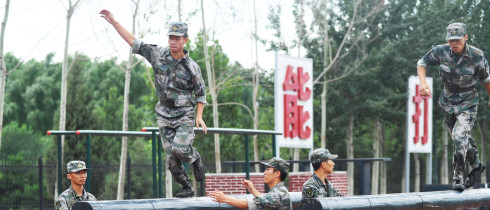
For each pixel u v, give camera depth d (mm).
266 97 30312
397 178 44062
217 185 15672
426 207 7555
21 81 50156
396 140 43812
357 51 29203
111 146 35469
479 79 7961
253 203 6301
